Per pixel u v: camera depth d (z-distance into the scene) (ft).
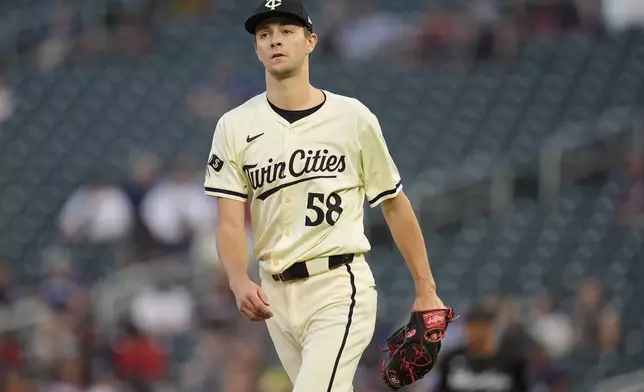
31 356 130.41
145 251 155.74
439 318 55.31
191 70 218.38
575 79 199.00
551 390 114.73
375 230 156.97
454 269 156.87
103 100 213.25
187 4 233.55
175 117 205.87
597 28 210.18
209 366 124.98
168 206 156.46
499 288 150.82
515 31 208.85
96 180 180.24
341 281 54.19
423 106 198.59
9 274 156.15
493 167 169.99
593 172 173.88
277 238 54.85
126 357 128.16
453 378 92.32
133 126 205.57
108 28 228.02
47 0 242.99
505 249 159.84
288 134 54.39
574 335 132.26
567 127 186.80
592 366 129.59
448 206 165.17
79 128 207.21
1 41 231.50
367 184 55.42
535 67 202.69
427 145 188.34
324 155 54.29
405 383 56.03
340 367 53.01
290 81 54.54
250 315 53.21
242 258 54.44
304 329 54.49
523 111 193.67
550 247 159.43
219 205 55.36
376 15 219.00
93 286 151.12
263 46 54.29
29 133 207.82
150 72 218.38
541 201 169.27
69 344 130.11
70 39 228.63
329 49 215.72
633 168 167.94
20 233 180.55
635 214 164.14
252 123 54.90
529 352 112.16
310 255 53.98
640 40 206.28
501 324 92.68
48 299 143.95
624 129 177.06
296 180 54.08
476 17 209.36
